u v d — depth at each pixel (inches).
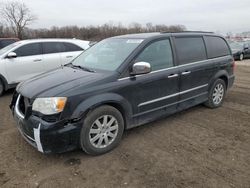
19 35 2201.0
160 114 177.2
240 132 176.9
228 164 136.1
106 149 147.4
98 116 140.9
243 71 496.4
